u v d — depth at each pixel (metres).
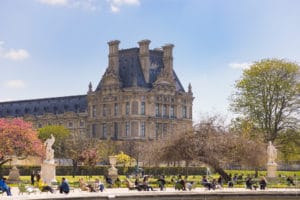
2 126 120.69
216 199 79.75
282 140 148.38
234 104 151.38
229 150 108.06
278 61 149.75
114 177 117.69
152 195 76.44
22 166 146.25
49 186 80.75
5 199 64.06
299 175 161.25
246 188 91.69
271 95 148.12
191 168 175.25
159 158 110.75
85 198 70.44
